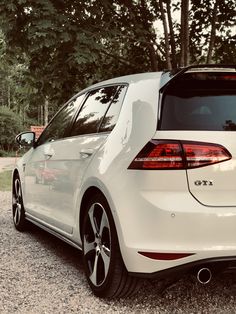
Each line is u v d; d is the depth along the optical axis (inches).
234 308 144.5
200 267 131.3
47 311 141.2
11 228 276.2
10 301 150.1
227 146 131.7
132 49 518.9
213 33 512.7
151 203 130.9
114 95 167.9
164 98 139.7
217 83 143.9
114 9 442.3
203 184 130.0
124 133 146.1
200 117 136.2
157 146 132.0
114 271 142.4
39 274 180.7
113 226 142.1
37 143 238.2
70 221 177.2
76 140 180.7
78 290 161.0
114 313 139.4
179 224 128.5
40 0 384.8
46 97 464.8
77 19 401.1
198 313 140.2
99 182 147.5
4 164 1106.1
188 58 500.1
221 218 128.6
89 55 386.3
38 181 221.9
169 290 161.0
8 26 388.2
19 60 437.4
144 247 131.4
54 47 390.9
